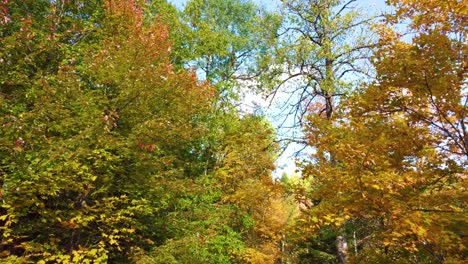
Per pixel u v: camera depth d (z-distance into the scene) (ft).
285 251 59.77
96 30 35.94
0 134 22.71
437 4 17.19
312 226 17.80
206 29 54.65
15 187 21.67
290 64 40.14
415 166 18.57
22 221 25.63
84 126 25.59
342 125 18.79
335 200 17.19
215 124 48.62
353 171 16.03
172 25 51.47
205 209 41.14
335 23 38.47
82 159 24.31
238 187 44.60
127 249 31.48
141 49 28.89
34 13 32.78
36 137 23.15
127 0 35.47
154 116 29.48
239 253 44.21
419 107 17.88
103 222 27.20
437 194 17.15
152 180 29.94
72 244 26.17
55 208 26.27
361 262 21.84
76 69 30.94
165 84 29.63
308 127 19.43
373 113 18.90
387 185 15.06
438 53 15.38
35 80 26.99
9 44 26.58
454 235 14.96
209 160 52.03
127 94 27.61
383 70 17.11
